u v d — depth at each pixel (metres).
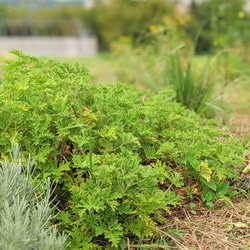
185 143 2.35
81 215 1.66
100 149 2.20
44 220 1.62
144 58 5.25
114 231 1.79
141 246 1.90
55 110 2.10
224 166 2.37
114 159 1.83
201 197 2.36
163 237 2.03
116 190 1.86
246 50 5.56
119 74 5.17
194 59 4.45
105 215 1.86
